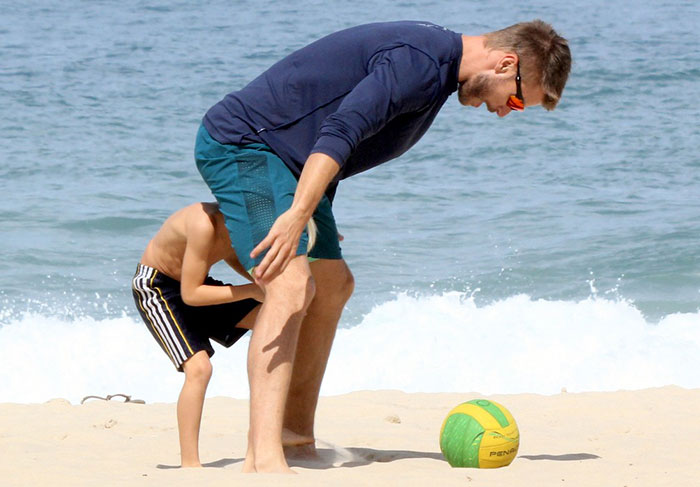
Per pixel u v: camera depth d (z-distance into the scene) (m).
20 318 29.20
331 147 11.16
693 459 14.13
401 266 35.66
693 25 103.69
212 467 13.49
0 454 14.72
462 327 29.25
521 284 33.72
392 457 14.48
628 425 17.59
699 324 29.91
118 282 33.38
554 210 43.84
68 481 12.10
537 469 12.66
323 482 11.06
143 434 16.98
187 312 13.83
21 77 74.81
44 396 24.80
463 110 66.69
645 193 46.84
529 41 11.98
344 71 12.06
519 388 25.72
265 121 12.10
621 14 113.94
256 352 11.59
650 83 74.31
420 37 11.98
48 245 37.00
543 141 58.53
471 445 12.70
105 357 26.89
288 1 124.81
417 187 48.62
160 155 53.25
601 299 31.98
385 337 28.34
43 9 118.25
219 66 80.81
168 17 111.25
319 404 20.03
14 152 52.88
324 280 13.10
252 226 11.96
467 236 39.81
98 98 68.12
